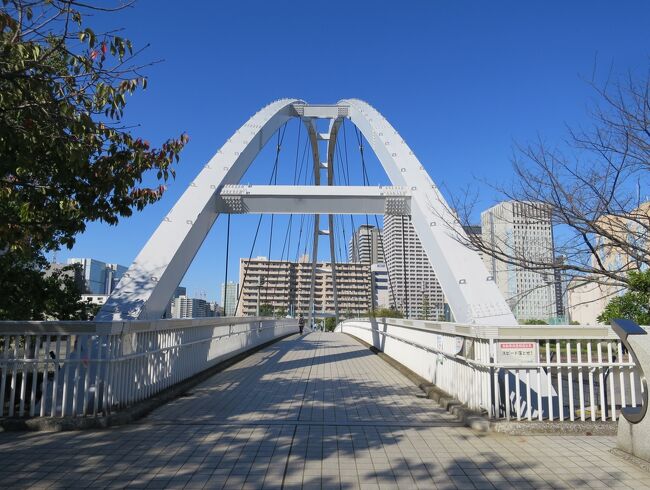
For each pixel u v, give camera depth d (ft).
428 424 20.47
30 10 15.43
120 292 29.84
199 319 32.37
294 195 40.14
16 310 27.14
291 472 14.58
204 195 37.81
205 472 14.49
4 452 16.16
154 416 21.57
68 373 19.81
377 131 51.26
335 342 76.07
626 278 22.85
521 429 18.88
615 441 17.85
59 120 16.67
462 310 30.63
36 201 21.07
